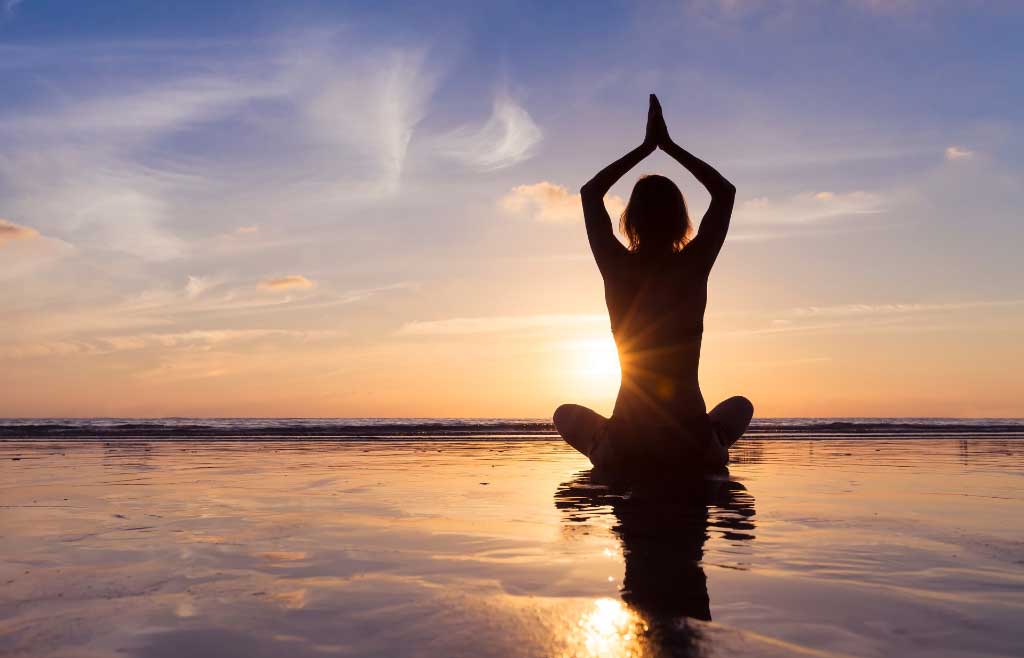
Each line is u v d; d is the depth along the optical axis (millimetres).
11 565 1379
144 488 3004
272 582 1232
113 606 1083
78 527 1882
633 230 3191
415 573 1297
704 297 3125
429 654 862
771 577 1265
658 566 1350
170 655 871
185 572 1317
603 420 3373
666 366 3062
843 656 853
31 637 938
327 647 892
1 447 7973
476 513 2135
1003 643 905
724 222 3141
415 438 12688
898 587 1187
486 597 1121
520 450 6926
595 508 2242
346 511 2199
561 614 1025
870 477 3449
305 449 7352
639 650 871
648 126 3318
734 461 4898
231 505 2373
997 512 2143
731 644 895
